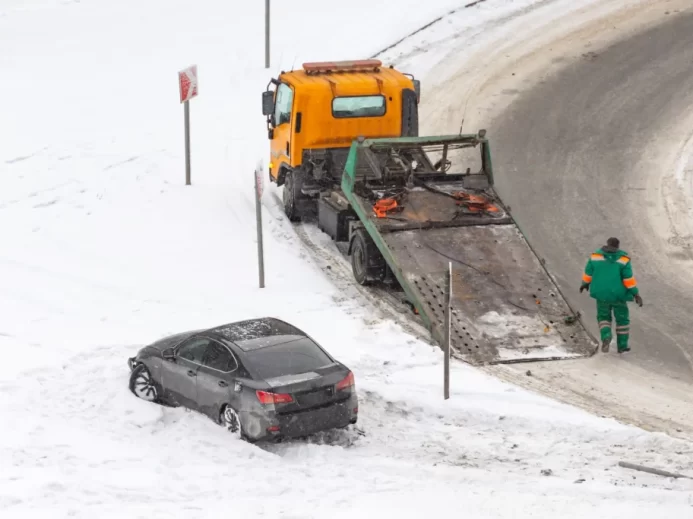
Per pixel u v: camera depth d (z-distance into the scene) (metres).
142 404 31.86
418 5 79.12
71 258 48.12
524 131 60.84
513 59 70.56
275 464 27.80
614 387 34.28
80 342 38.38
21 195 56.50
